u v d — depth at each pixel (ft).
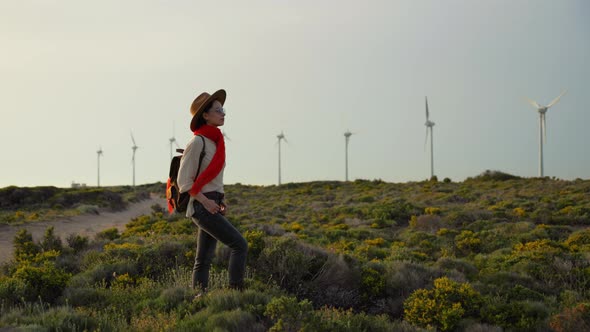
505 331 18.95
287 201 143.23
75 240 44.14
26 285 18.20
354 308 21.33
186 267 24.02
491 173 175.73
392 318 20.35
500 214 77.92
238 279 15.56
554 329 18.90
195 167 13.89
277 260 21.43
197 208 14.11
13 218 91.71
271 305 12.64
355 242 55.67
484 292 24.84
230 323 12.53
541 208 83.30
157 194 225.76
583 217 71.72
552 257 34.55
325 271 22.45
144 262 26.11
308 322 12.05
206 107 14.32
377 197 135.85
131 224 77.92
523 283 28.37
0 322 13.08
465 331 18.17
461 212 79.20
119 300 17.51
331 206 118.73
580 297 24.85
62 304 17.47
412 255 43.01
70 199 131.54
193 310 14.70
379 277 23.44
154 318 14.02
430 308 18.92
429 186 157.79
